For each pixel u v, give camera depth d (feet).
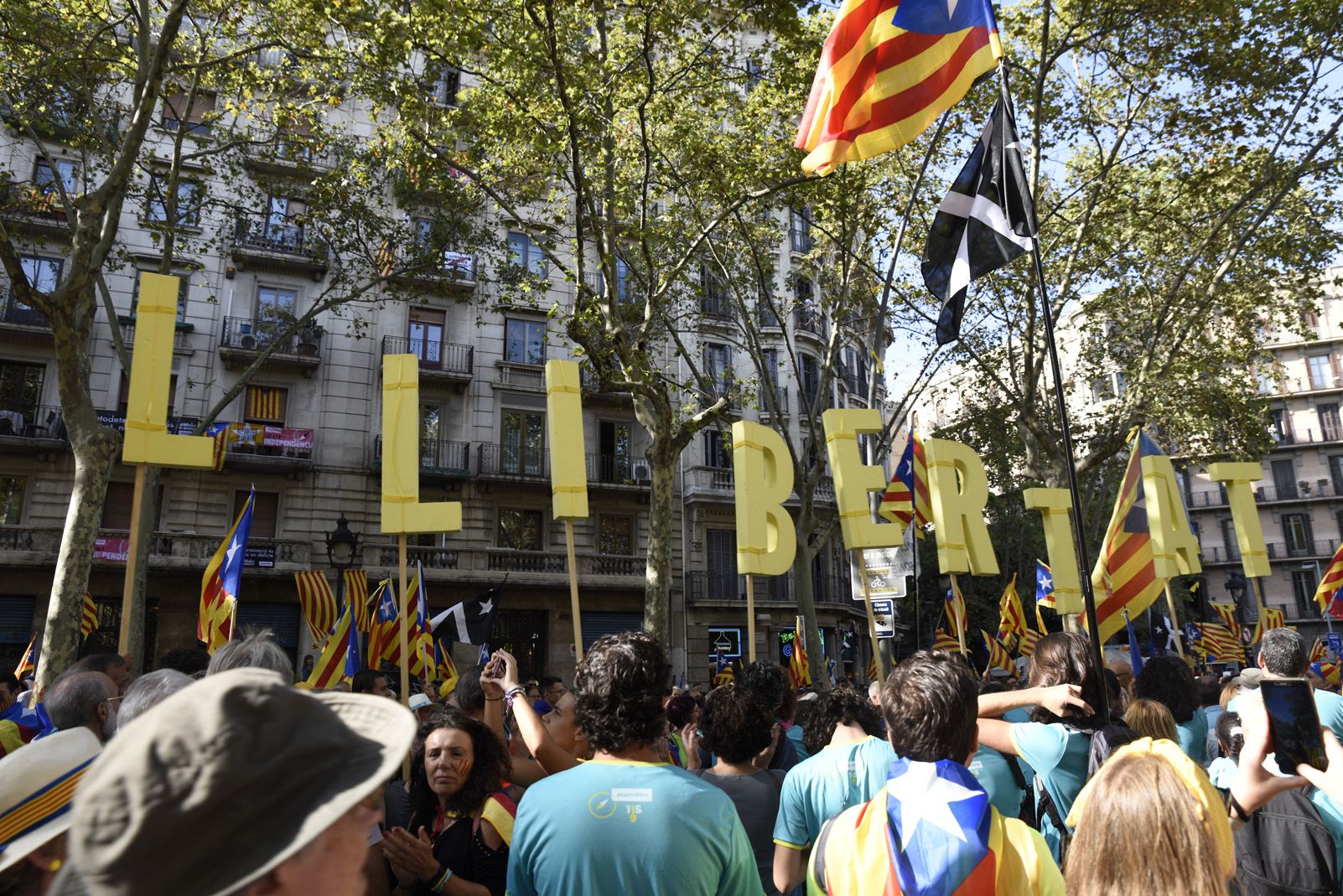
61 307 36.42
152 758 3.46
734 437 28.89
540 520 95.71
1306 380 191.52
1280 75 52.70
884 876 8.09
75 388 37.40
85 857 3.40
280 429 85.46
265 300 87.56
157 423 23.95
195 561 79.36
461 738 12.86
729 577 100.32
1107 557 37.60
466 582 88.02
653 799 9.16
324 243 69.87
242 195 70.59
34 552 75.56
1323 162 55.88
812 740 15.57
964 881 7.73
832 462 30.25
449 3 41.78
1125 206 63.31
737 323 72.13
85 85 51.11
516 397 95.50
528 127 48.14
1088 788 7.08
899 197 62.39
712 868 9.12
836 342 60.34
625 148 53.72
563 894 8.95
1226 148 60.44
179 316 84.48
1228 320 84.79
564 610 92.38
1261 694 9.77
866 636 114.21
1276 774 10.21
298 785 3.65
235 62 58.03
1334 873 12.73
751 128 53.72
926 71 27.32
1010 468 114.21
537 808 9.41
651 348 64.28
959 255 26.53
